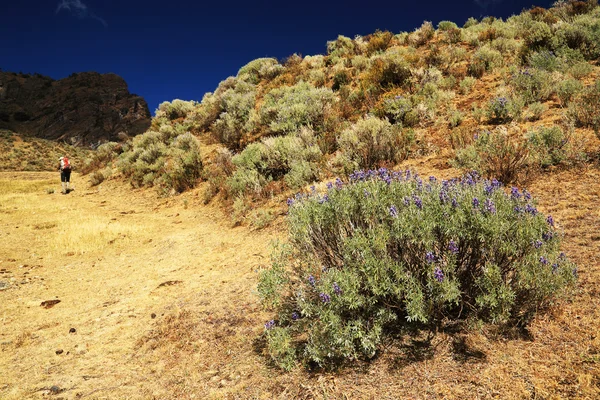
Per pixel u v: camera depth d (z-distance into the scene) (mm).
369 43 18312
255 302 4332
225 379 2947
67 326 4508
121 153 23656
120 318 4602
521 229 2680
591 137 6305
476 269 2932
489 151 6391
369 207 3330
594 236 3764
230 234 7945
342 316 2955
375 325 2686
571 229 4035
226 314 4164
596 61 10484
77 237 8875
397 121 9930
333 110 12297
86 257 7711
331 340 2727
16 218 11523
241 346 3438
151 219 10969
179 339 3797
